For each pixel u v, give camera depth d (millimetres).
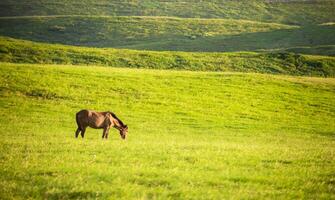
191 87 57219
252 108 50500
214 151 19375
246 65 89062
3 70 55688
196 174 13242
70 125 37312
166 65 86312
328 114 50406
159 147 20172
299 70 87812
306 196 11438
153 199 10297
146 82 57344
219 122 43625
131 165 14250
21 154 15641
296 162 16812
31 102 45094
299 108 52062
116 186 11250
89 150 17672
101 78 56844
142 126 39562
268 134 39281
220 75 65375
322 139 37500
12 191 10508
